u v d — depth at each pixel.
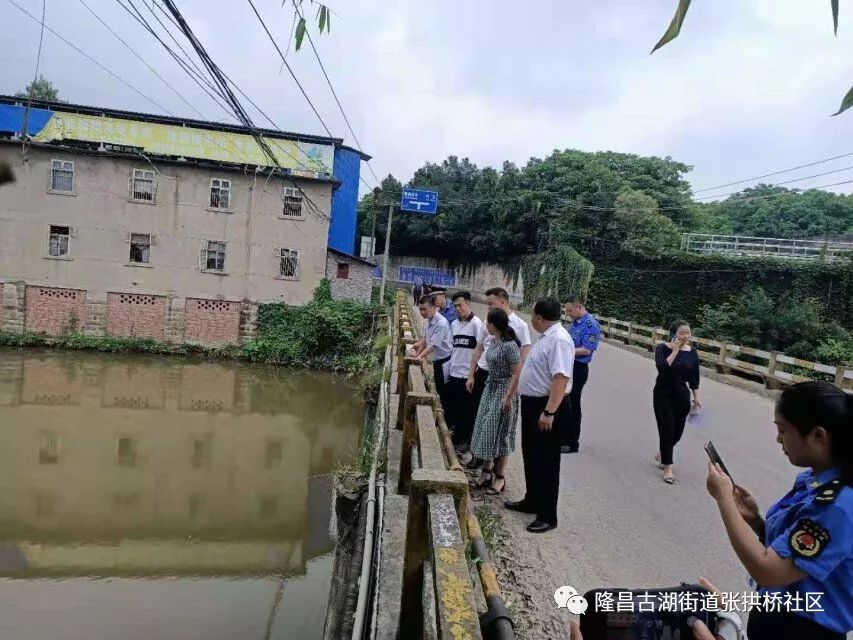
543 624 3.43
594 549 4.48
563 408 4.60
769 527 1.96
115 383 19.61
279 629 7.33
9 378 19.30
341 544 6.72
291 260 24.75
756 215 44.91
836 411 1.77
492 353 5.31
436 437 4.16
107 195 23.61
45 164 23.23
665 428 6.17
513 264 37.03
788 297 23.73
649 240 27.53
